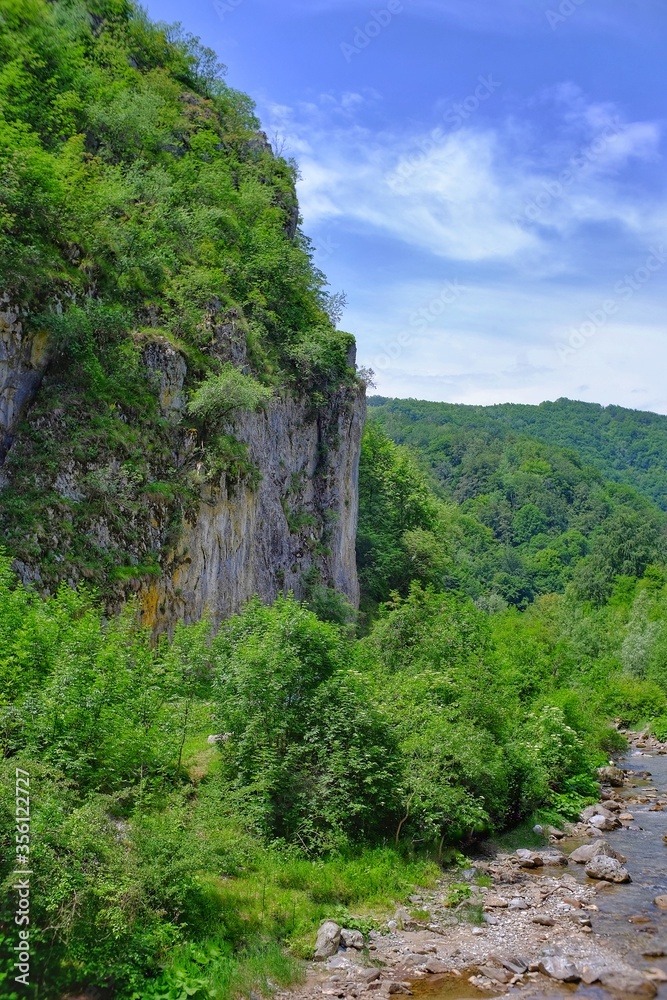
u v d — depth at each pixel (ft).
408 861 48.47
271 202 155.02
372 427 197.16
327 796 48.14
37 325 71.82
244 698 50.29
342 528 138.92
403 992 33.86
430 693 62.59
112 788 39.11
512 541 408.46
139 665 49.44
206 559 88.28
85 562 69.51
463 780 55.26
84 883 30.35
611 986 34.86
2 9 105.91
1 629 43.60
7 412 70.03
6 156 76.59
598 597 291.38
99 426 75.82
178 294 97.25
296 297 142.72
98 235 86.89
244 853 41.29
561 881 48.98
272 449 115.34
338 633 60.95
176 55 170.40
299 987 33.76
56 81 109.50
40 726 37.99
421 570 177.99
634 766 94.99
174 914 34.14
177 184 122.31
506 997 33.71
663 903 45.03
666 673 161.58
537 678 97.40
